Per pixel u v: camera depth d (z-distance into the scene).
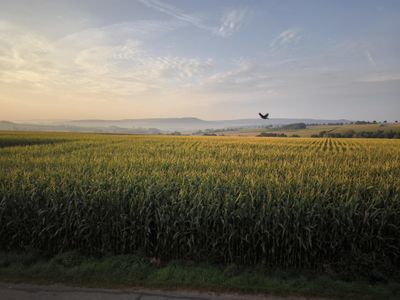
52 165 11.96
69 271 5.13
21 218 6.59
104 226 6.28
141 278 4.97
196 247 6.00
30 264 5.66
